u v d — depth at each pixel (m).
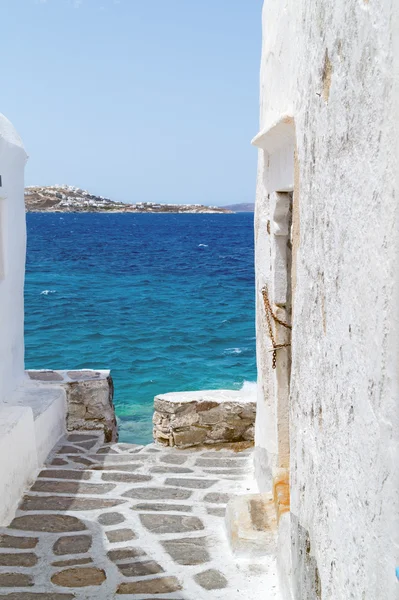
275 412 5.18
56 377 7.88
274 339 5.12
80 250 66.25
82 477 6.32
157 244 77.25
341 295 2.30
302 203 3.11
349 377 2.20
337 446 2.37
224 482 6.24
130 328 24.58
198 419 7.39
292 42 3.71
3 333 6.81
